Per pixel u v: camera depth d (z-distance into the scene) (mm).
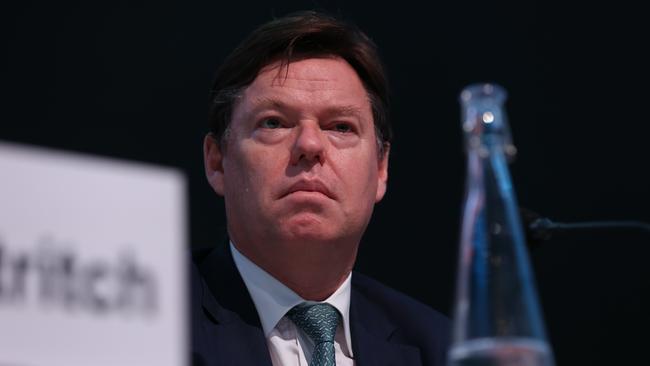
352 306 6168
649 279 11172
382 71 6348
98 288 2564
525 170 11422
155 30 11164
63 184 2570
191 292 5859
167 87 11133
